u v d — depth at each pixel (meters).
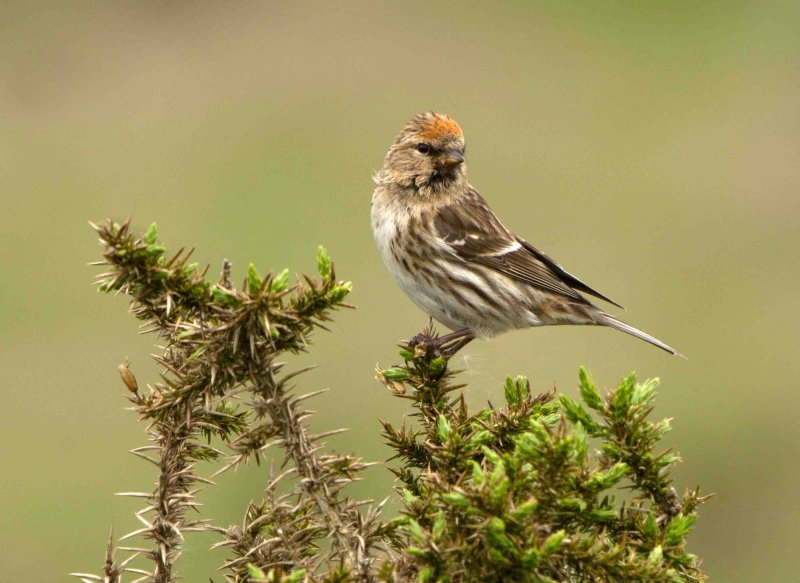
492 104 22.30
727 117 21.39
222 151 20.00
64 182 19.00
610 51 23.77
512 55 23.59
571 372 14.71
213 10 24.12
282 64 22.59
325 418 13.25
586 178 19.98
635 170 20.17
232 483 10.74
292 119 21.09
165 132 20.44
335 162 20.00
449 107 22.30
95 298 16.19
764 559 12.87
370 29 24.30
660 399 14.96
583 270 17.81
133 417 13.66
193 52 22.70
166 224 18.14
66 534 11.78
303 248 17.83
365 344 15.03
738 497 13.57
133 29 23.36
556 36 24.53
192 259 17.48
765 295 17.09
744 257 17.89
